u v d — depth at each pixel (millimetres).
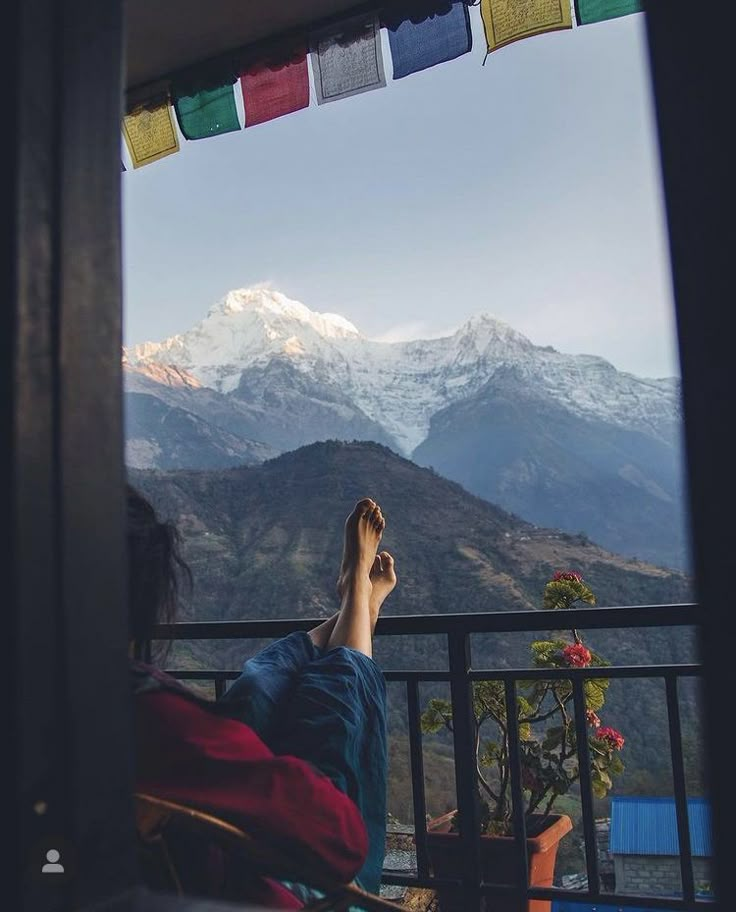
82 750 670
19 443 646
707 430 567
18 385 648
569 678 2074
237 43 2525
